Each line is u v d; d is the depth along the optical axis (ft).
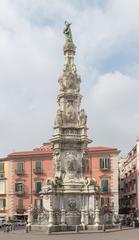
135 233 135.64
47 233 137.59
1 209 264.72
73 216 153.79
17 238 119.55
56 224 148.97
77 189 161.99
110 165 258.37
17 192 263.49
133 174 287.07
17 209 261.44
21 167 267.59
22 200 262.67
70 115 172.76
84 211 153.99
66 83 176.86
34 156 266.98
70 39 185.47
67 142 168.86
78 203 160.45
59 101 177.47
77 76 179.63
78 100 176.24
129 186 301.84
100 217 158.10
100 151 260.83
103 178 256.93
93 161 260.42
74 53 184.44
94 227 150.51
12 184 266.57
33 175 264.72
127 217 222.28
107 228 157.07
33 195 261.85
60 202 159.94
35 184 263.08
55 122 170.30
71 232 140.36
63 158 167.63
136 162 277.23
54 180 161.38
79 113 172.76
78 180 164.66
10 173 268.41
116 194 253.65
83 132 169.27
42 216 152.97
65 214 152.76
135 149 286.87
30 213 156.76
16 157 269.44
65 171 166.40
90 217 154.20
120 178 341.82
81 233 136.77
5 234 142.10
